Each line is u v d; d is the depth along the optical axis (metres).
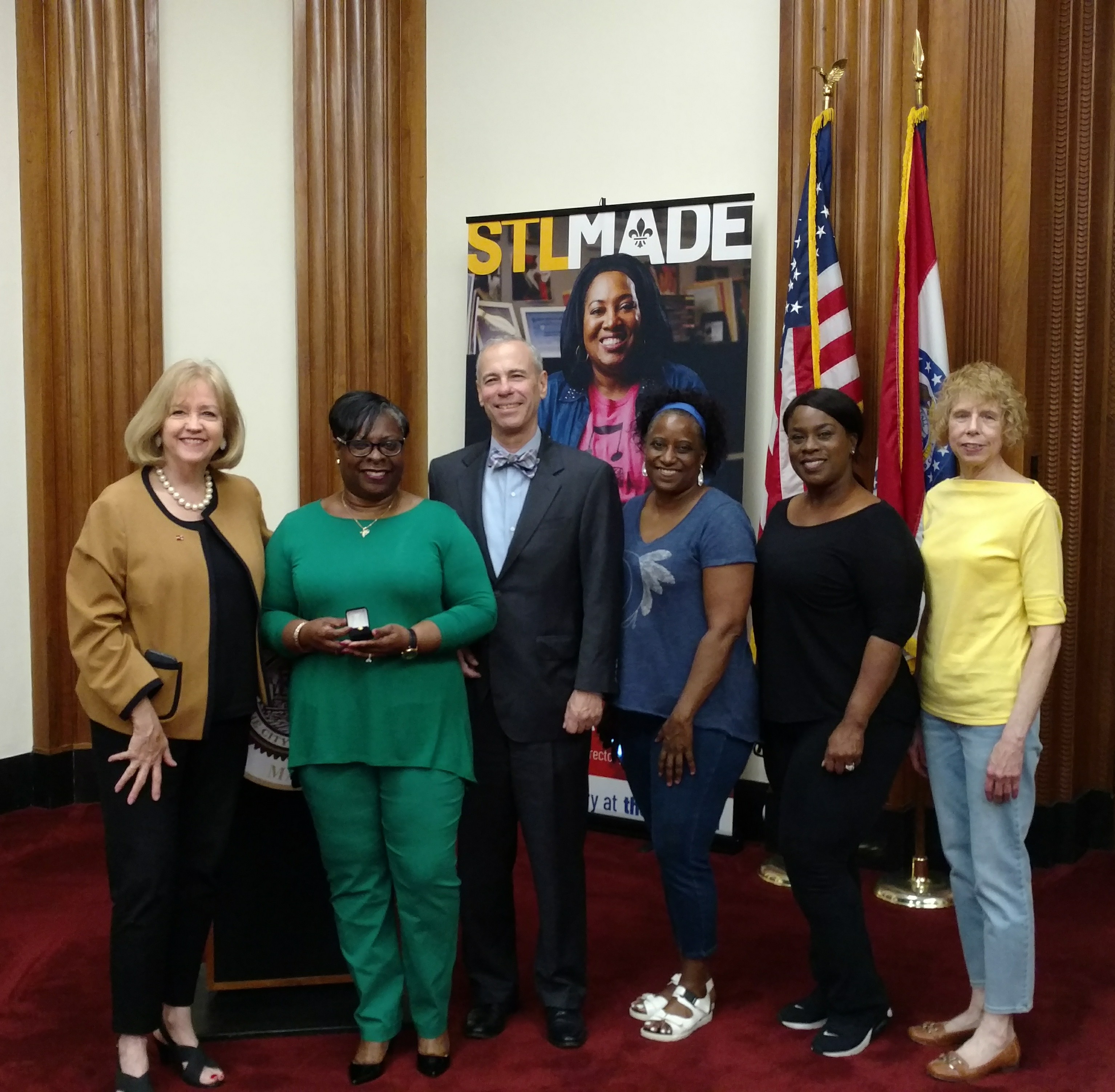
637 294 4.84
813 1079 2.86
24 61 4.97
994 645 2.79
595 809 4.93
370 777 2.87
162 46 5.14
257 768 3.15
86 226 5.08
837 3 4.35
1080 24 4.32
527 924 3.88
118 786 2.68
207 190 5.25
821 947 2.95
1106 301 4.49
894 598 2.77
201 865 2.84
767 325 4.73
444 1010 2.92
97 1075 2.91
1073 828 4.51
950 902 4.07
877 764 2.86
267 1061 2.97
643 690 3.01
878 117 4.32
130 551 2.68
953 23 4.17
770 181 4.70
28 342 5.05
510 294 5.11
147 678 2.64
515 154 5.27
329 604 2.82
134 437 2.76
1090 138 4.34
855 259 4.37
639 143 4.98
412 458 5.52
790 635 2.92
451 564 2.90
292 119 5.34
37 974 3.49
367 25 5.33
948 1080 2.84
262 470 5.41
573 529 2.95
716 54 4.79
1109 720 4.63
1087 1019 3.19
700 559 2.95
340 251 5.34
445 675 2.87
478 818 3.06
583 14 5.07
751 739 2.98
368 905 2.92
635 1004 3.19
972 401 2.82
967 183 4.21
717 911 3.46
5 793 5.07
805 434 2.85
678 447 2.95
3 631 5.07
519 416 2.96
